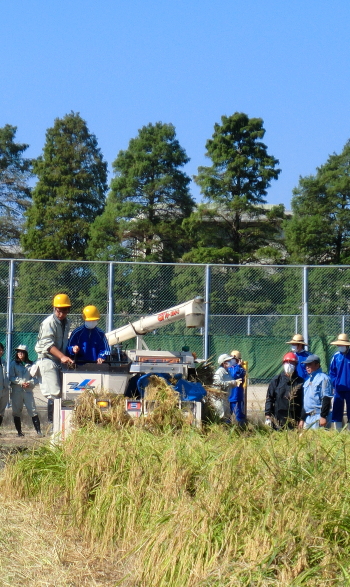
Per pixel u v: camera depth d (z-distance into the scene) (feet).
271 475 27.25
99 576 25.71
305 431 33.88
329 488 26.23
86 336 46.73
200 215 184.14
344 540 23.90
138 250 190.90
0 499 34.32
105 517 29.48
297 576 21.99
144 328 53.47
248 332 71.20
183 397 43.78
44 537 29.22
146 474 30.48
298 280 71.97
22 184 236.43
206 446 33.01
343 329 72.84
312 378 49.06
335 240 192.24
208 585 22.43
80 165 222.48
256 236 188.03
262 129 194.29
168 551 24.68
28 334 68.74
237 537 24.22
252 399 69.77
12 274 68.85
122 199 195.72
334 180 195.72
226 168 191.93
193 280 71.05
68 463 34.22
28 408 58.85
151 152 197.16
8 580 24.59
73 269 70.23
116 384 42.75
